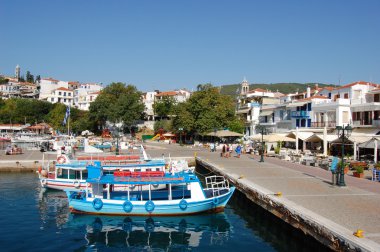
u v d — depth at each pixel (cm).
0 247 1750
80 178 3156
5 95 16412
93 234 1981
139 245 1811
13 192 3050
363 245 1188
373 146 3609
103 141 7794
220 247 1762
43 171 3362
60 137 7719
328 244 1384
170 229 2077
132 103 11119
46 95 15488
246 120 8400
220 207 2436
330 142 4331
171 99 11606
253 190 2291
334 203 1859
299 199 1962
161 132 10525
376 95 4988
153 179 2389
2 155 5197
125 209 2317
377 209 1723
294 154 4588
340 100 5200
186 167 3053
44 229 2058
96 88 16700
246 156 5009
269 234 1975
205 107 7794
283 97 8631
